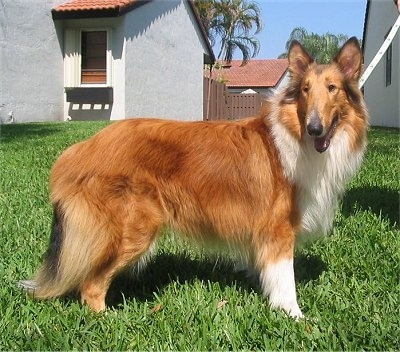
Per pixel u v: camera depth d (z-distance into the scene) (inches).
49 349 51.0
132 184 57.1
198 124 61.1
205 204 59.3
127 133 58.7
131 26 297.0
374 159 149.2
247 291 66.3
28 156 150.6
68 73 303.0
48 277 59.9
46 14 291.1
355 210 98.5
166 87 345.1
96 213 56.7
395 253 76.6
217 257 69.7
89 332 53.6
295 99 59.6
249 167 59.1
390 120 315.6
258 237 60.1
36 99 291.3
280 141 59.2
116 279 68.6
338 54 60.8
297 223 60.6
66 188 57.9
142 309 60.0
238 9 553.9
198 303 60.1
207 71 581.9
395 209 99.8
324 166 60.3
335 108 59.3
